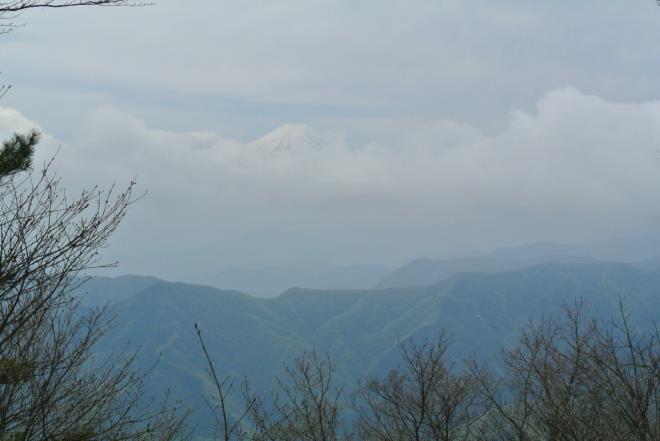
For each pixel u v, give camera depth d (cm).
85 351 675
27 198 652
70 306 675
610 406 911
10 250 629
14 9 625
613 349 895
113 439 683
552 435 954
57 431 666
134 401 730
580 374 958
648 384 840
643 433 819
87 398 691
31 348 662
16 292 630
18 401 662
